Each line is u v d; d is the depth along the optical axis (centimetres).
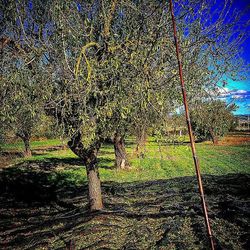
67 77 652
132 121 768
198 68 706
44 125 795
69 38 673
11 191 1992
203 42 668
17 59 697
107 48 667
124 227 923
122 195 1451
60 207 1436
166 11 610
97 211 1038
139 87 595
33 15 732
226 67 709
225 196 1212
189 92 709
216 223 891
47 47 678
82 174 2694
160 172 2612
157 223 942
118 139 2741
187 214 984
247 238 762
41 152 4625
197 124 754
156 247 768
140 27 618
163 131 725
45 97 662
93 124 664
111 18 684
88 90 594
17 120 792
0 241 937
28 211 1411
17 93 667
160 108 651
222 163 3105
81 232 884
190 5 629
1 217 1289
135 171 2647
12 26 703
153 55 628
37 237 898
